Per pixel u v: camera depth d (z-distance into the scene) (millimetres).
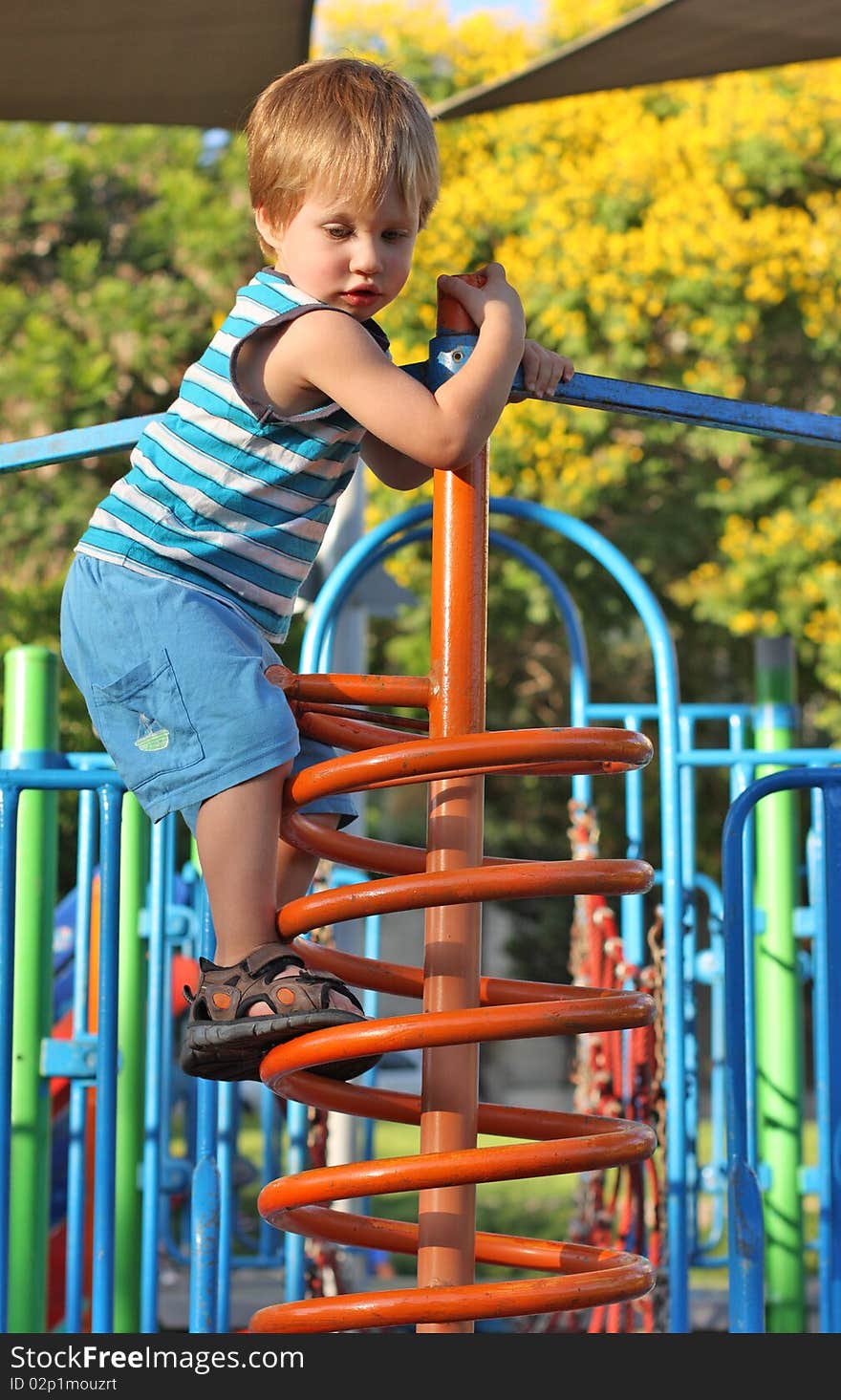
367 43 14680
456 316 2619
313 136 2531
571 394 2748
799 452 13836
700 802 15148
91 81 5727
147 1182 4906
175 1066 7168
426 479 3047
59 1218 5984
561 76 6043
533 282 13289
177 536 2643
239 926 2514
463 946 2502
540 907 16141
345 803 2912
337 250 2545
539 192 13523
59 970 6305
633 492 13891
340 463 2662
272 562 2672
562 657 14734
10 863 3488
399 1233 2797
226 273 14266
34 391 13477
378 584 7219
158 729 2578
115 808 3547
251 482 2609
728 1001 3225
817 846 5371
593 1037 5410
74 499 13477
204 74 5648
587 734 2441
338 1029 2400
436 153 2676
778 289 13305
